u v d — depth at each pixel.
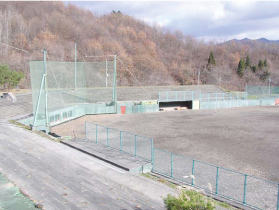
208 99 47.72
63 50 61.56
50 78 32.88
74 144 17.14
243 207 10.12
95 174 12.20
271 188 12.63
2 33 57.53
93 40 71.75
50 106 28.98
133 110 37.78
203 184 12.68
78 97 35.84
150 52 80.31
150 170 14.01
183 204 6.97
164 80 73.31
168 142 21.48
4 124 22.12
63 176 11.66
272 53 114.88
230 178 13.75
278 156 18.11
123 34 83.75
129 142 20.92
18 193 9.73
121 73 64.50
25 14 75.12
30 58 51.91
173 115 36.56
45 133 20.16
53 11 81.56
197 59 93.31
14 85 38.38
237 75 88.81
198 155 17.97
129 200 9.70
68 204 9.05
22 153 14.68
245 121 32.50
